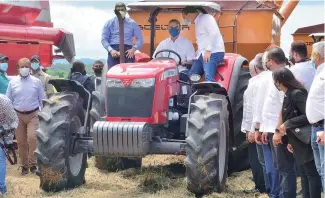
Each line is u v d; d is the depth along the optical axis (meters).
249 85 6.80
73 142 6.94
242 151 8.01
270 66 6.02
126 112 6.68
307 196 5.64
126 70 6.86
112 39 7.95
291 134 5.39
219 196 6.54
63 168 6.79
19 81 8.34
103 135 6.39
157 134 6.83
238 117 7.86
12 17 11.70
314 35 11.36
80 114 7.18
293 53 6.08
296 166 6.04
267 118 6.00
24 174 8.38
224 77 7.68
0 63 8.88
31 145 8.30
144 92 6.66
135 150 6.36
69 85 7.35
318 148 5.09
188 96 7.32
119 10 7.18
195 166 6.34
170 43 7.82
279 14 10.08
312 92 5.07
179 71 7.47
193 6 7.44
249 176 7.92
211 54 7.45
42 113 6.89
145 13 9.58
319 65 5.29
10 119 6.57
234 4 9.57
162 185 7.12
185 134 6.77
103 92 7.18
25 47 11.93
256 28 9.55
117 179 7.66
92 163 8.80
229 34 9.59
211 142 6.39
